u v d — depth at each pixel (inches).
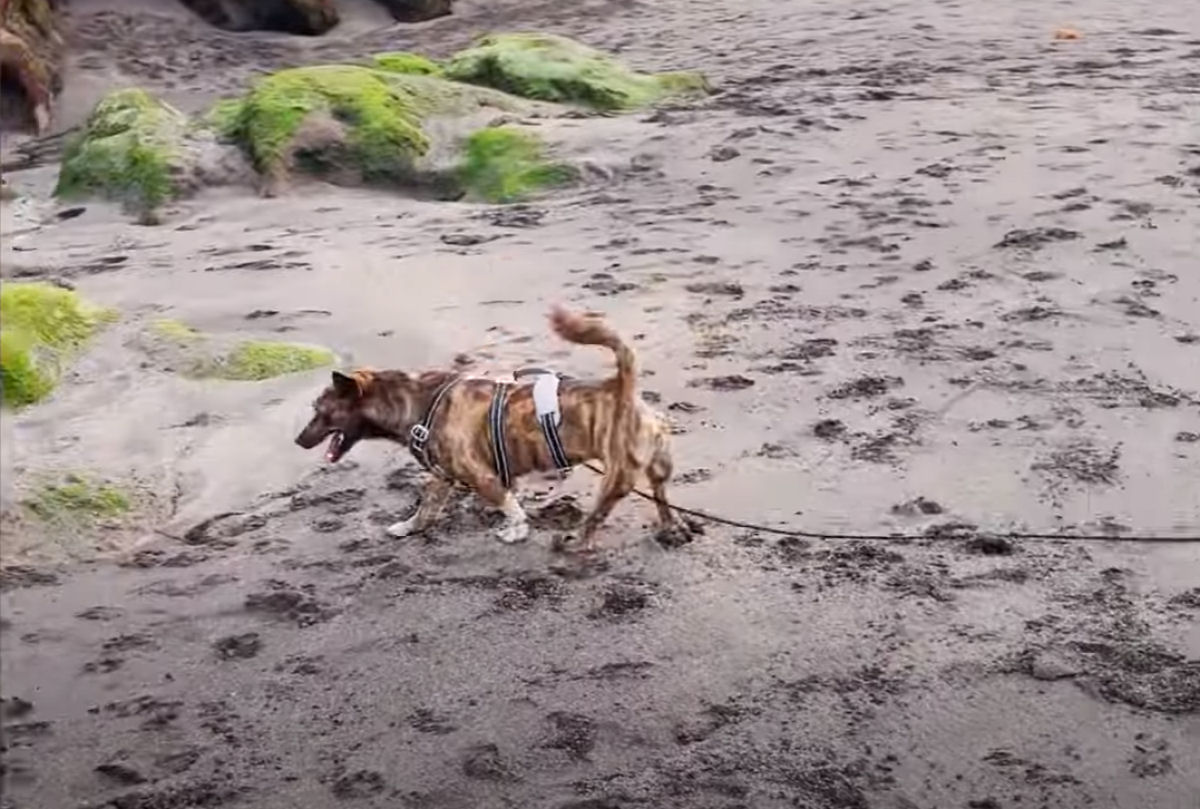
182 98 711.1
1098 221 401.4
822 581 281.1
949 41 677.9
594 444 284.7
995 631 270.7
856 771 251.3
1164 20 698.8
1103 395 324.8
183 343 352.2
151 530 301.1
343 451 293.4
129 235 447.8
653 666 267.7
